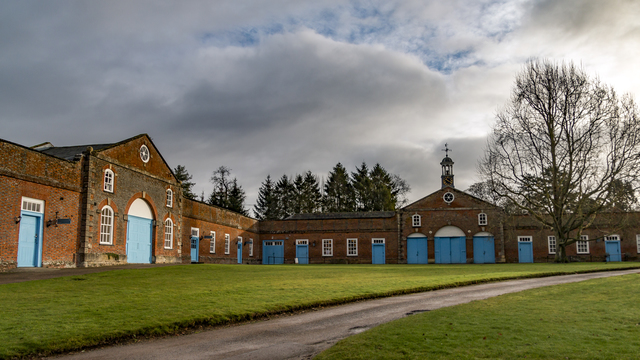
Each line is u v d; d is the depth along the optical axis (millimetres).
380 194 76812
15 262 20516
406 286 16828
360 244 49844
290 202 82875
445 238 47688
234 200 74562
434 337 8641
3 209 19953
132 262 28594
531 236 46094
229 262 44094
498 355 7398
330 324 10930
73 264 23781
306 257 50844
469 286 18047
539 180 37531
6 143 20203
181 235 34938
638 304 11773
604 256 44000
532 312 11008
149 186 30750
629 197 35312
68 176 23812
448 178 48719
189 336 9875
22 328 9531
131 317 10773
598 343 7953
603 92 35219
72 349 8750
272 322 11258
